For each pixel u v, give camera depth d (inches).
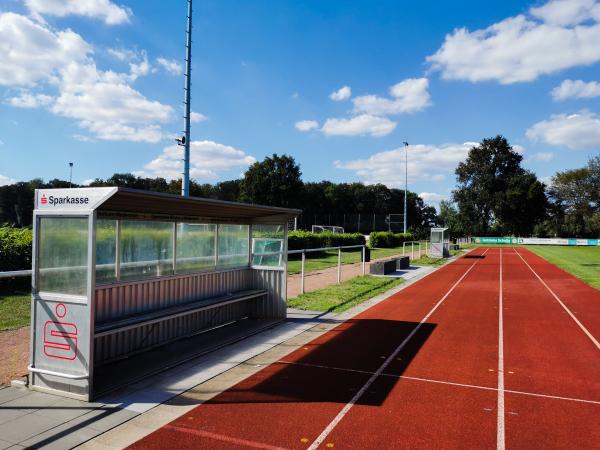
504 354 331.0
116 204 271.0
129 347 298.2
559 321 451.8
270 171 3260.3
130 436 187.8
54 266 228.7
